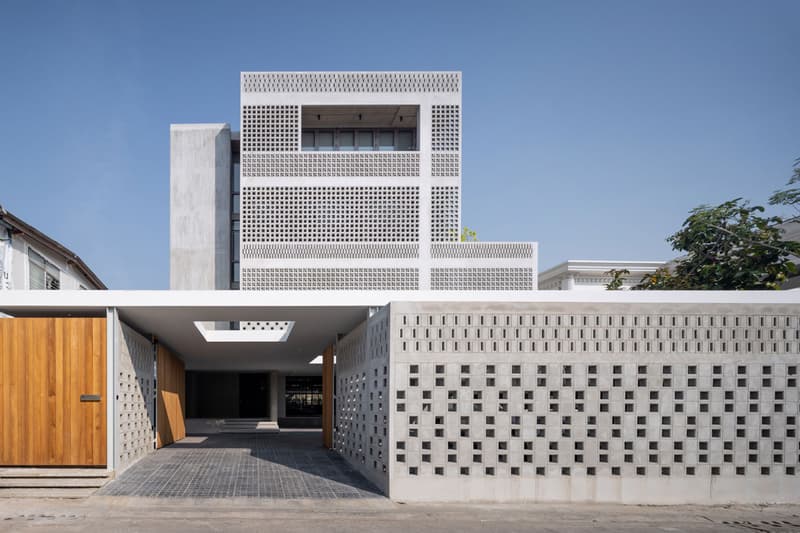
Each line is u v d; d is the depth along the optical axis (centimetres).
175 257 3039
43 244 1966
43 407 1186
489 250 2844
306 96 2814
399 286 2792
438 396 1087
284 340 1908
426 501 1068
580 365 1110
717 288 2114
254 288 2747
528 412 1095
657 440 1104
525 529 921
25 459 1173
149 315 1341
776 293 1168
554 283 3597
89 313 1328
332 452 1739
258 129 2806
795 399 1130
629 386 1112
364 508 1016
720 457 1110
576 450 1095
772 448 1118
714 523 981
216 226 3069
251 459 1551
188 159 3100
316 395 3456
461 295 1221
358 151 2925
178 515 959
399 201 2825
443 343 1098
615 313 1125
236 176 3183
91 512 970
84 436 1190
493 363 1099
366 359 1323
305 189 2800
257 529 890
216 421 2731
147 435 1606
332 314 1371
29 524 900
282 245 2773
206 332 1891
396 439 1077
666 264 3334
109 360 1205
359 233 2803
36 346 1194
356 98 2819
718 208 2245
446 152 2842
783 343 1140
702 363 1124
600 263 3400
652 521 985
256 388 3338
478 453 1084
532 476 1084
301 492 1125
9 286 1717
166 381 1922
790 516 1030
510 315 1112
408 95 2830
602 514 1019
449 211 2834
